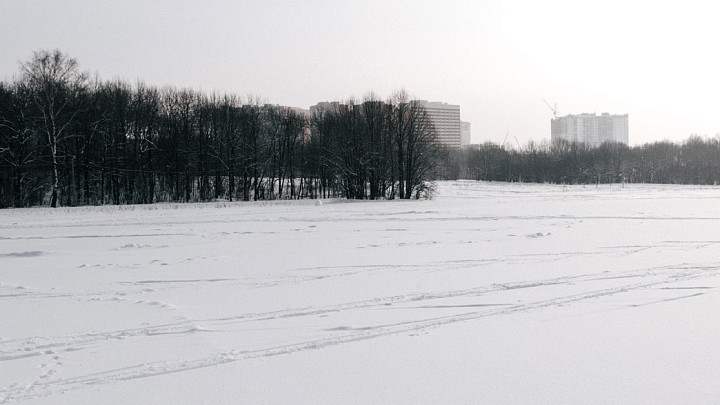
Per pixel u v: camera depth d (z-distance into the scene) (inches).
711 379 321.1
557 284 589.3
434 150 2800.2
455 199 2532.0
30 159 2237.9
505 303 501.7
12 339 391.9
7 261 767.7
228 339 392.5
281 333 407.5
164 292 563.8
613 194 2928.2
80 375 321.4
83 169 2470.5
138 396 292.4
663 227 1177.4
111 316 459.8
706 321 441.1
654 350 372.2
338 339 392.8
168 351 365.1
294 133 3056.1
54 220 1374.3
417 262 746.2
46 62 2181.3
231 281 620.4
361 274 660.1
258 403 287.1
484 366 341.4
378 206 1968.5
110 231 1131.3
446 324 431.8
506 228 1181.1
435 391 303.7
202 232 1113.4
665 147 6107.3
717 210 1660.9
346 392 301.4
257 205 2022.6
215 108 2795.3
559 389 307.0
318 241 971.9
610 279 616.4
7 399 286.7
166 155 2657.5
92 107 2378.2
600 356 359.9
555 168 5718.5
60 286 595.8
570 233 1075.9
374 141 2696.9
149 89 2775.6
